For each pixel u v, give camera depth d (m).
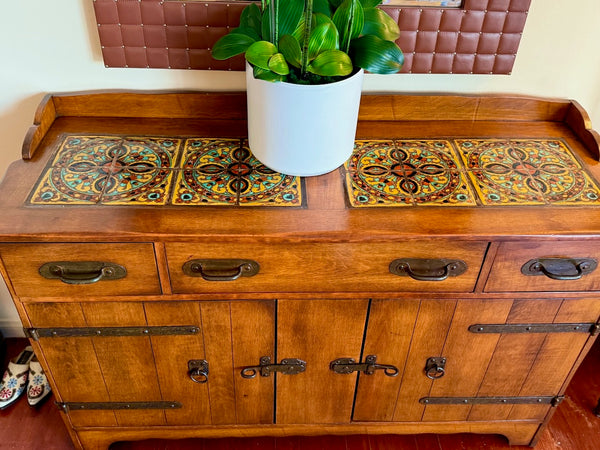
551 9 1.13
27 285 1.00
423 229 0.95
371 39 0.95
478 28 1.13
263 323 1.11
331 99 0.95
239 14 1.10
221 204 1.00
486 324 1.13
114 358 1.16
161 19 1.10
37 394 1.50
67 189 1.02
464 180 1.07
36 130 1.11
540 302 1.10
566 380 1.26
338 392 1.27
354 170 1.09
